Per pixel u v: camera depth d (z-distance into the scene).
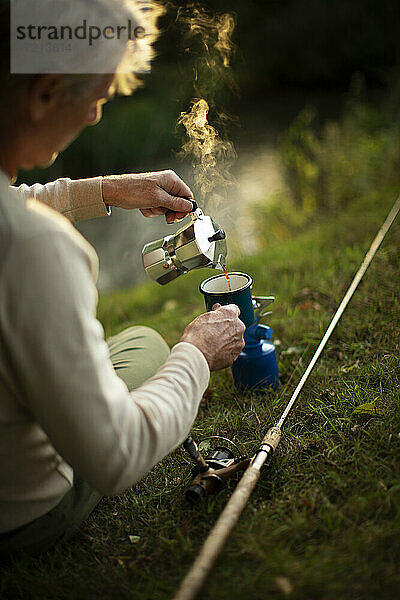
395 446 1.83
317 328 2.86
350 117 6.27
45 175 8.71
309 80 13.21
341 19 12.88
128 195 2.17
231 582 1.46
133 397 1.44
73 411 1.27
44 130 1.30
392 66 12.16
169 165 8.98
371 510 1.60
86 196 2.19
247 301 2.06
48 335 1.22
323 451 1.91
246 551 1.54
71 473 1.60
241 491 1.55
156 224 6.75
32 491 1.51
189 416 1.51
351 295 2.69
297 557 1.50
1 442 1.39
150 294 4.57
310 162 6.09
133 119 9.30
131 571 1.59
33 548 1.63
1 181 1.26
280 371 2.62
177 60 8.41
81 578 1.58
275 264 4.00
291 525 1.59
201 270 4.47
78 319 1.24
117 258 6.22
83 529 1.77
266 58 13.27
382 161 5.32
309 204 5.70
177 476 1.97
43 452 1.47
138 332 2.28
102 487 1.38
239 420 2.24
